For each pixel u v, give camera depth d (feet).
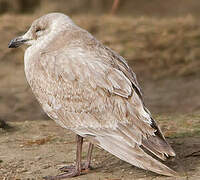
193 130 42.57
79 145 34.45
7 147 40.42
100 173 34.58
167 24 89.20
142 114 32.01
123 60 35.14
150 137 31.60
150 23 89.45
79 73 32.91
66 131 44.68
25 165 36.58
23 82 76.02
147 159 31.04
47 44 35.09
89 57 33.32
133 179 32.91
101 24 88.43
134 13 124.06
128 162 32.99
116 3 103.71
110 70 32.81
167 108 64.28
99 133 32.53
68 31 34.88
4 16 91.40
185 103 66.18
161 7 128.26
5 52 82.74
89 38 34.63
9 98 69.92
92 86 32.58
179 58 82.69
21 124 47.32
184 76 79.20
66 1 119.55
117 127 32.07
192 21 90.84
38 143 41.32
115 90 32.30
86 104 32.68
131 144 31.45
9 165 36.63
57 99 33.50
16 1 115.96
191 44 84.84
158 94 71.20
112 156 37.68
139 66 81.41
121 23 88.69
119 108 32.09
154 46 84.38
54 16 35.91
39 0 119.03
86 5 121.49
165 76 79.20
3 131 44.55
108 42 84.28
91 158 37.60
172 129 43.29
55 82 33.42
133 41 84.79
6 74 78.74
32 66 34.47
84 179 33.55
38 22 36.29
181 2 131.85
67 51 33.83
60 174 34.71
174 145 38.52
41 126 46.52
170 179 32.27
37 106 67.05
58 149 39.70
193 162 35.14
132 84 33.22
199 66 81.25
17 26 86.22
